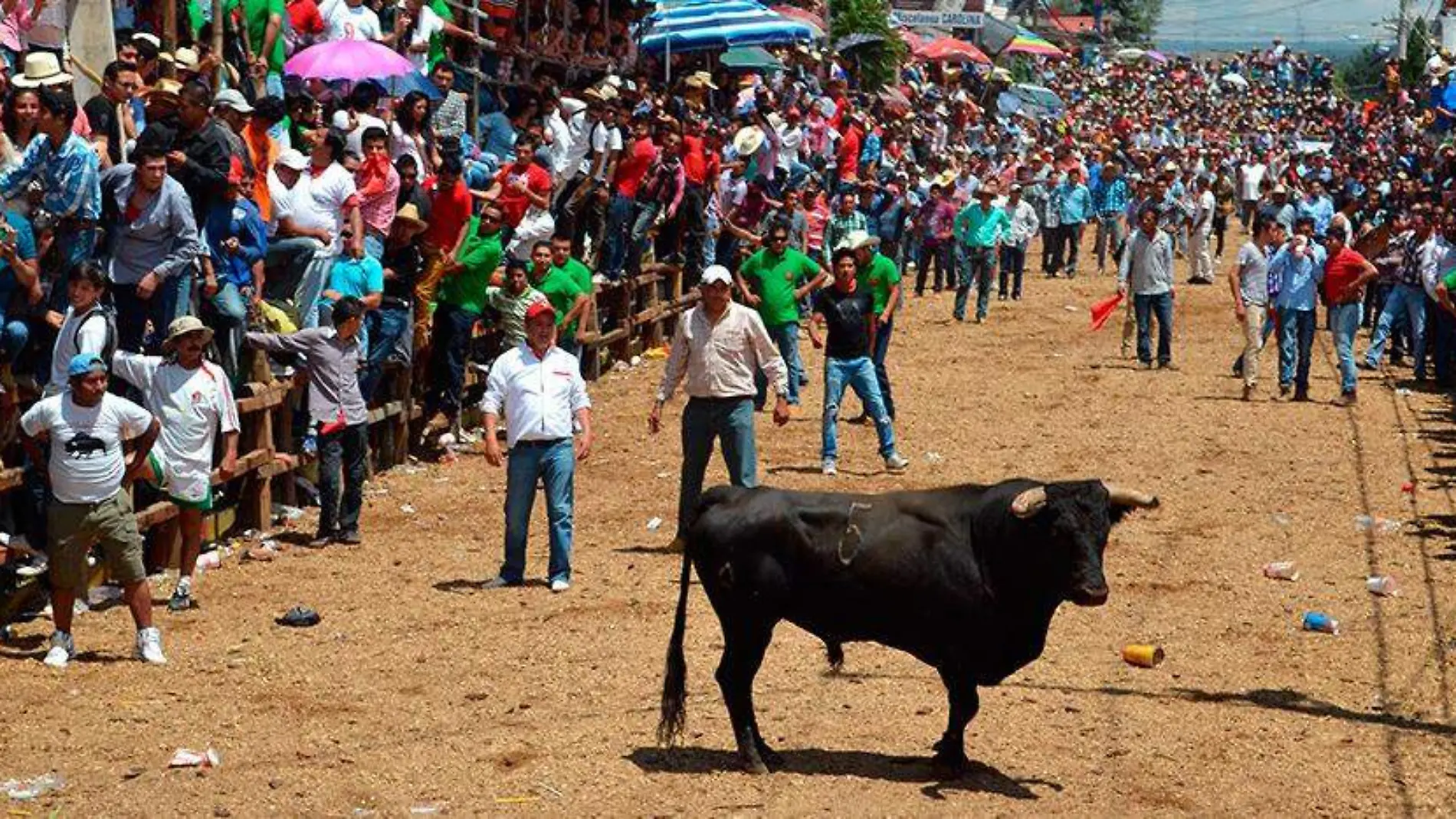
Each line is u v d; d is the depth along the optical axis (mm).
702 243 25625
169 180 13133
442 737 10117
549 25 25297
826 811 8945
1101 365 24984
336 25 18625
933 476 17609
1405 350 26875
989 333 27984
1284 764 9891
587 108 22266
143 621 11570
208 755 9703
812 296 27578
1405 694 11242
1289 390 22438
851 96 40031
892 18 57000
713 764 9656
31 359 12828
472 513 16172
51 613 12672
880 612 9125
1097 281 35438
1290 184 44844
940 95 50000
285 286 15805
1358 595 13609
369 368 16734
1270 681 11469
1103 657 11930
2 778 9438
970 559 8953
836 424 18281
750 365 14344
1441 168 36906
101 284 12117
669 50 30828
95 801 9117
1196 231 34500
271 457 15133
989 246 29000
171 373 12695
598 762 9672
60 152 12289
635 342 24328
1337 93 101250
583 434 13492
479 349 19719
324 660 11648
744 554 9234
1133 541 15156
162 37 15898
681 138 25094
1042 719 10586
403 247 17109
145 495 13805
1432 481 17734
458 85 21953
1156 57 104938
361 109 17359
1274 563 14219
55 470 11281
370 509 16172
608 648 11945
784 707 10695
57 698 10797
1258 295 22094
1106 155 38312
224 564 14156
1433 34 73375
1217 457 18703
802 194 27422
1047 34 102438
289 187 15688
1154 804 9203
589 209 22281
